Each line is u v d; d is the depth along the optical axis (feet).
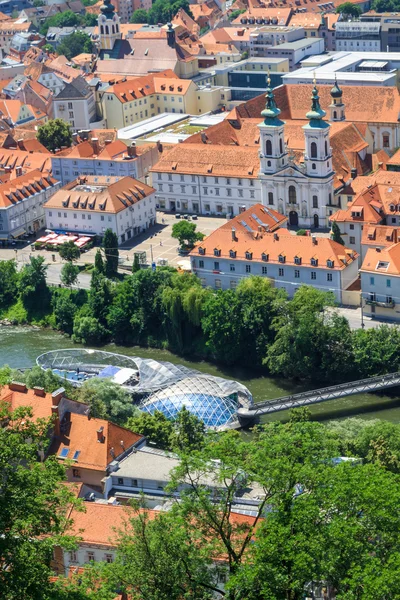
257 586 577.43
